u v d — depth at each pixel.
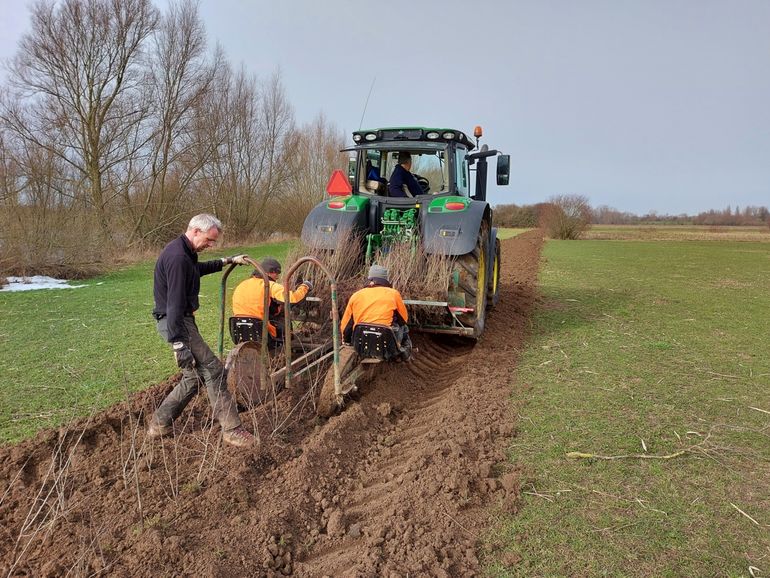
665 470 3.44
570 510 3.02
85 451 3.69
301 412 4.33
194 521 2.90
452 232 5.74
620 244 27.94
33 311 8.42
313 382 4.68
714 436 3.92
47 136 16.77
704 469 3.46
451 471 3.35
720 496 3.16
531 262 16.91
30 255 12.83
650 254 20.64
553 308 8.77
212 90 21.45
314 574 2.58
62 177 16.08
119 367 5.44
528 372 5.36
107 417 4.11
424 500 3.11
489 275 7.68
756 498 3.14
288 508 3.04
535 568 2.56
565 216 32.75
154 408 4.36
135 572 2.52
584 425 4.10
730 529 2.85
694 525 2.88
